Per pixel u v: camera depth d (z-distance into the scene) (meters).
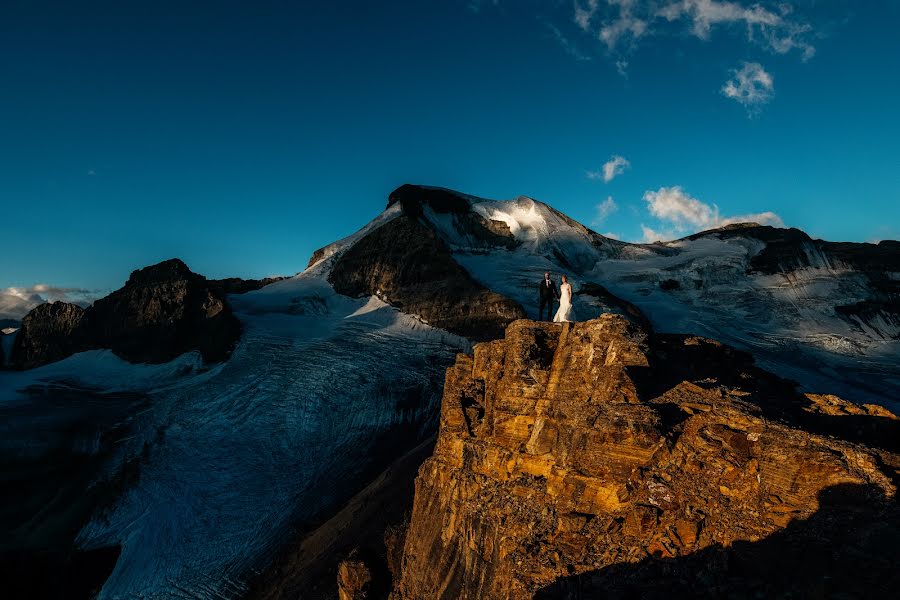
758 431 11.29
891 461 9.88
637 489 11.45
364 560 22.95
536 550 11.99
